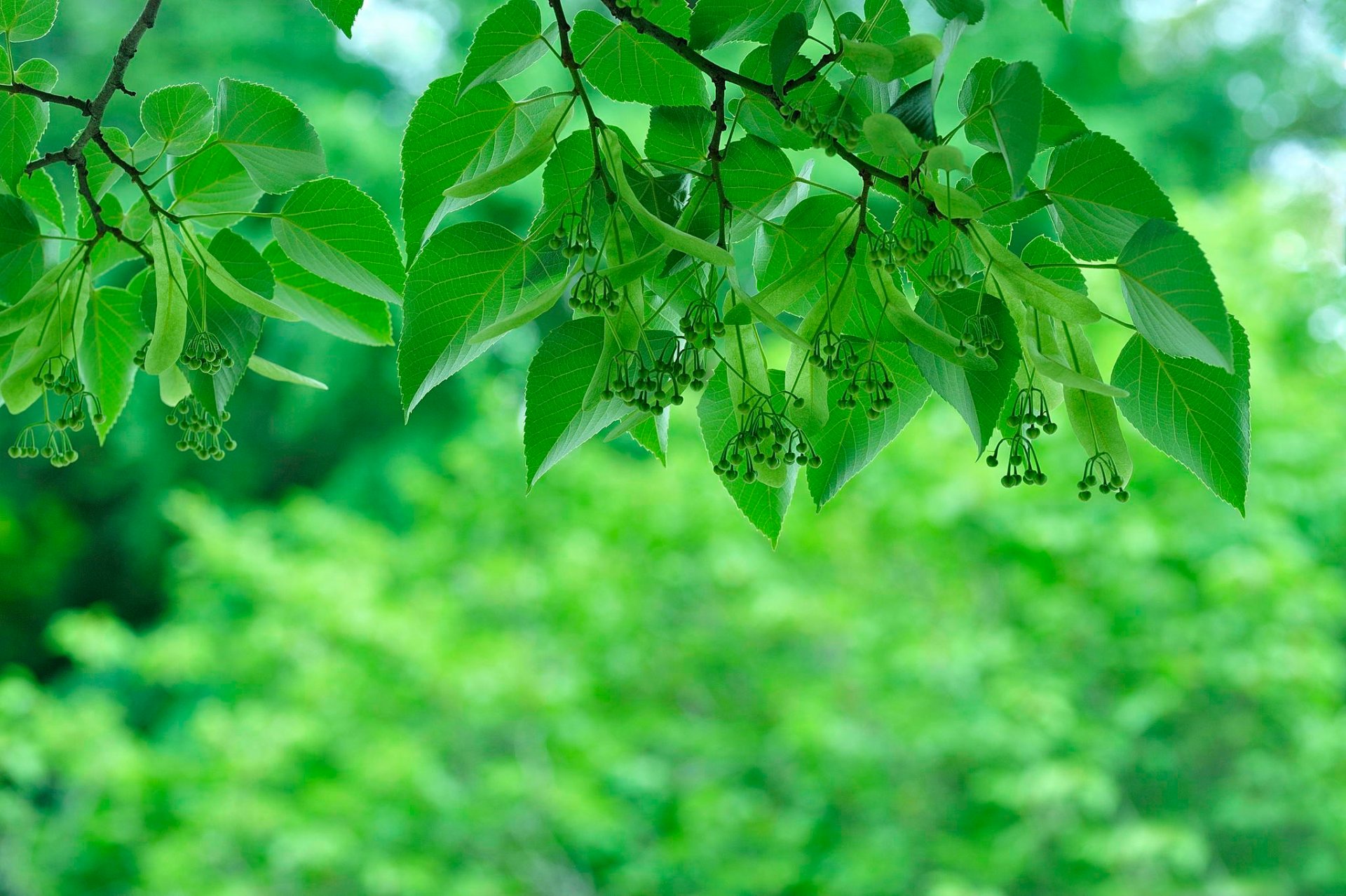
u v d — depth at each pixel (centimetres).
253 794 698
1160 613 698
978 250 135
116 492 1345
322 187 171
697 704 786
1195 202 814
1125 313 675
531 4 145
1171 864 735
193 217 170
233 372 169
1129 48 1238
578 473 791
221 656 803
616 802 737
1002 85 127
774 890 692
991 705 650
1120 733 707
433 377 151
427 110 152
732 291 144
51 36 1241
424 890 677
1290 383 737
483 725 728
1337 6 1227
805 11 144
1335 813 680
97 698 756
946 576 717
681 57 153
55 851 789
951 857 676
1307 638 673
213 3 1248
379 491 1151
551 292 134
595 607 721
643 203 146
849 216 144
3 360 177
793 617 699
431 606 741
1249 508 689
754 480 150
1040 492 694
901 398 155
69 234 203
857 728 694
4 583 1259
